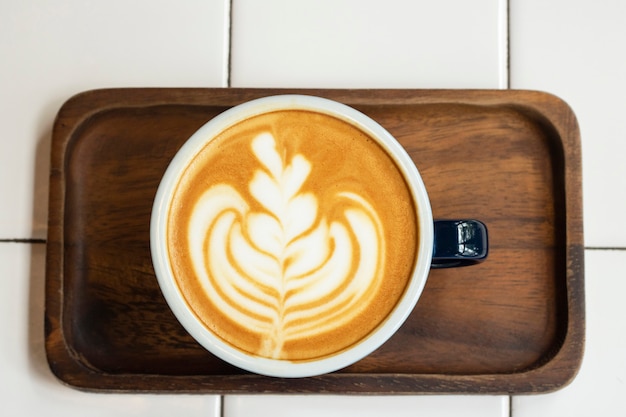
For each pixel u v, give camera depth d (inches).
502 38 17.2
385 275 14.9
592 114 17.2
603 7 17.2
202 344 14.6
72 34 17.2
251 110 15.1
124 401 16.7
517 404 16.7
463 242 14.9
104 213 16.3
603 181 17.1
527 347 16.1
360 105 16.2
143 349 16.0
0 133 17.0
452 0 17.2
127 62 17.2
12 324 16.7
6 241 16.9
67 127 16.1
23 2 17.2
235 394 15.8
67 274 16.1
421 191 14.9
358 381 15.6
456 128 16.4
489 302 16.2
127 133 16.4
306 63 17.2
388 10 17.2
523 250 16.3
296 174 15.1
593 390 16.7
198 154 15.1
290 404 16.6
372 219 15.0
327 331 14.8
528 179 16.4
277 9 17.2
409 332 16.1
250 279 14.9
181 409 16.6
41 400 16.6
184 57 17.2
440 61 17.2
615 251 17.0
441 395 16.3
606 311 16.9
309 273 14.9
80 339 16.0
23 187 17.0
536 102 16.2
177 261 14.9
